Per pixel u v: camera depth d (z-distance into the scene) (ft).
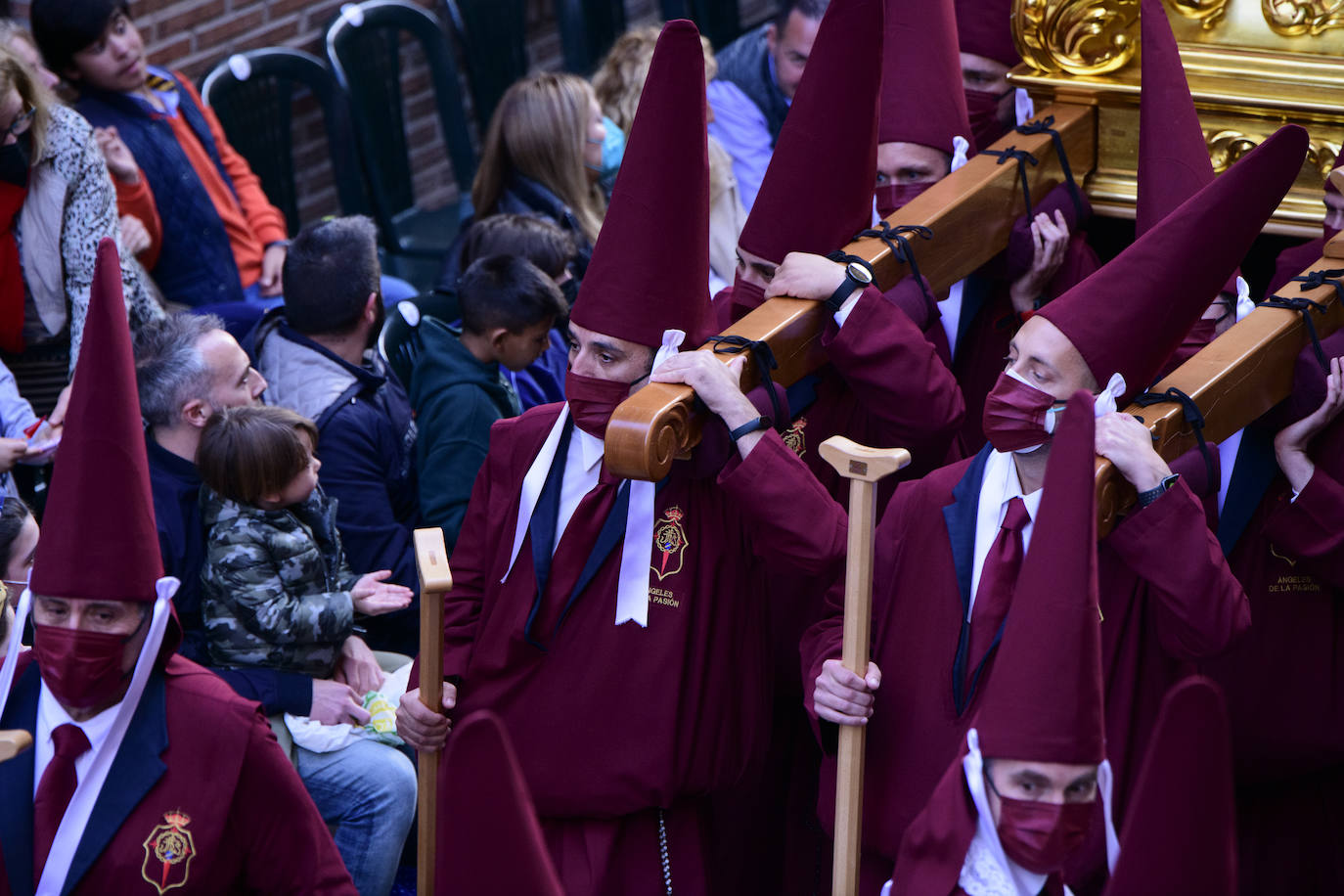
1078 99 39.01
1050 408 26.71
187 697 25.14
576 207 53.62
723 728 30.27
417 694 28.53
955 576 27.68
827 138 32.83
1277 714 30.83
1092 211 39.06
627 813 30.25
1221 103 37.22
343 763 35.68
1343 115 36.37
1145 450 26.04
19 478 44.04
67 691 24.44
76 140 43.39
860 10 31.81
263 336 43.57
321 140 72.33
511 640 30.01
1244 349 29.35
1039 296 37.42
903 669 28.09
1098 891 27.96
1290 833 32.40
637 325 29.12
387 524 41.83
